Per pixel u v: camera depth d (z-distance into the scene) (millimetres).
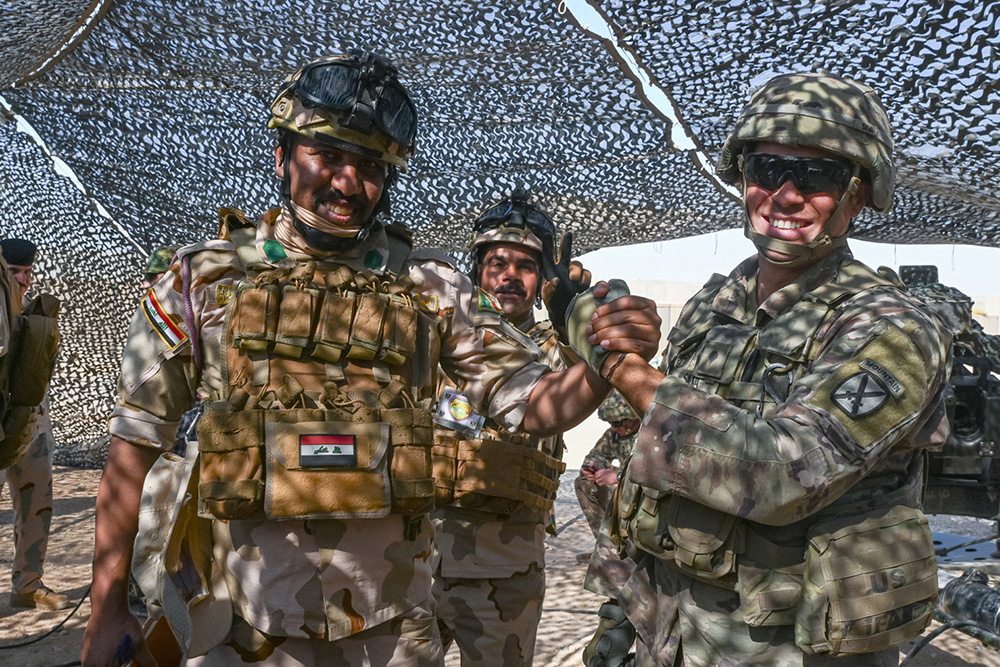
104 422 8820
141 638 1752
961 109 3668
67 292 8227
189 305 1710
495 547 2809
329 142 1674
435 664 1761
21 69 5859
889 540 1650
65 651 3934
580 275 2156
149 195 6844
